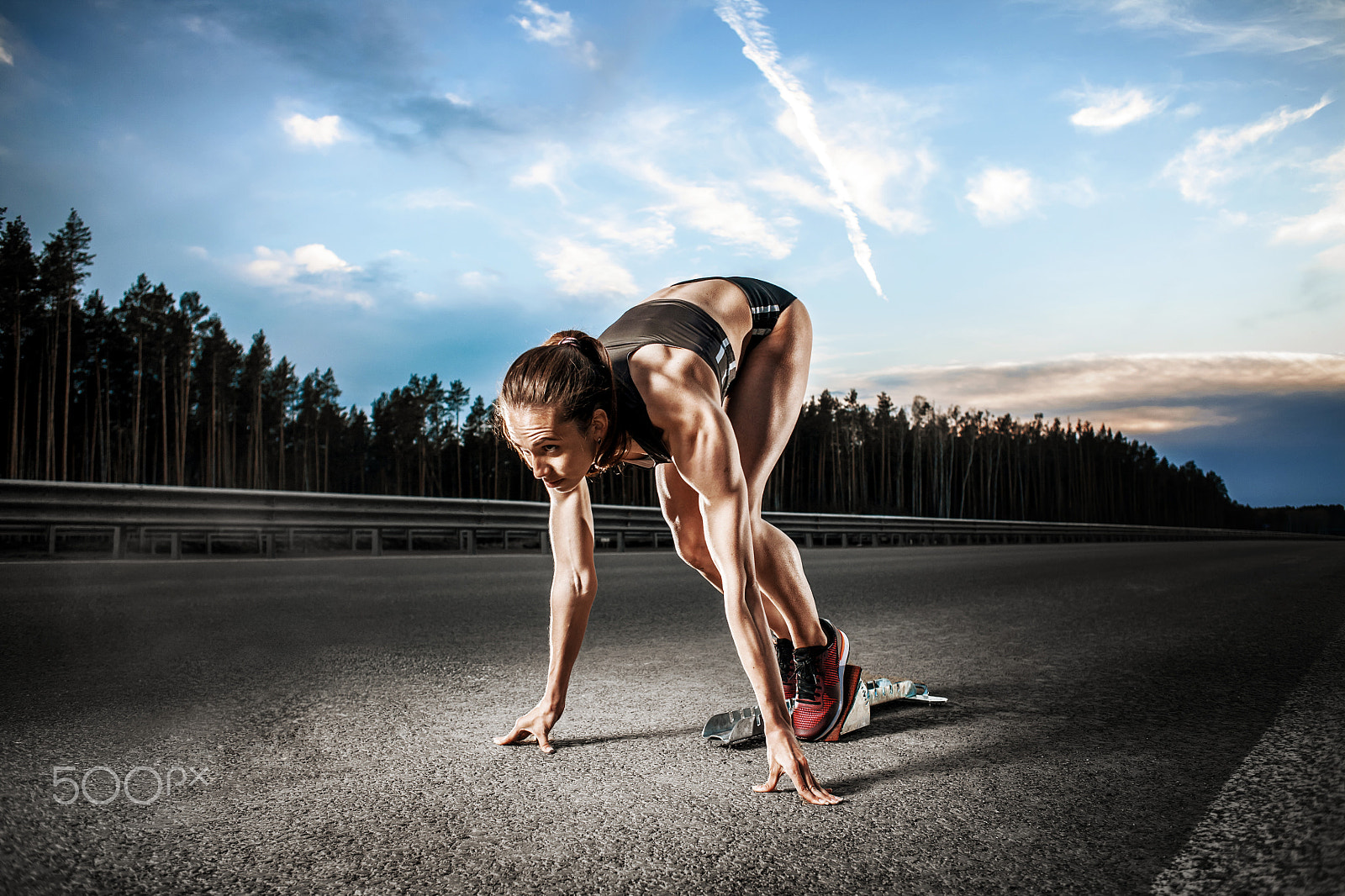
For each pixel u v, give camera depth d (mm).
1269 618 4688
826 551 14508
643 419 1743
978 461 77875
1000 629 4152
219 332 50781
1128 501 107812
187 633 3451
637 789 1678
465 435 61438
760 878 1261
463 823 1480
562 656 2004
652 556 10141
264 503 7617
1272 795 1634
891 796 1649
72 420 42875
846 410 69375
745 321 2201
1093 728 2211
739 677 2818
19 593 4555
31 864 1274
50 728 2039
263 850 1352
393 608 4434
